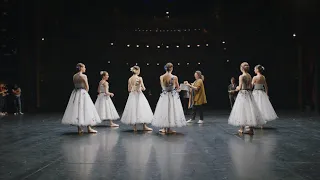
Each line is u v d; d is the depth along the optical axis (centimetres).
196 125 920
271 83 2094
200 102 988
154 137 673
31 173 372
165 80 728
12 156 473
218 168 391
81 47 2206
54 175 363
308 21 1734
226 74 2270
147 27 2302
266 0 2053
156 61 2316
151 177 352
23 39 1856
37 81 1947
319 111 1520
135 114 771
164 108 725
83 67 745
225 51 2259
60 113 1516
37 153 496
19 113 1520
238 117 698
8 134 736
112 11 2250
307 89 1764
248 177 349
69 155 479
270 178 345
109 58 2278
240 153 488
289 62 2031
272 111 852
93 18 2228
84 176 358
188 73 2316
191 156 466
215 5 2245
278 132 746
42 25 1991
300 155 471
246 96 702
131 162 427
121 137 675
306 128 826
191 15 2289
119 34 2281
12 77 1852
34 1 1883
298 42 1881
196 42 2298
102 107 902
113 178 349
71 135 714
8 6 1819
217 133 734
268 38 2109
